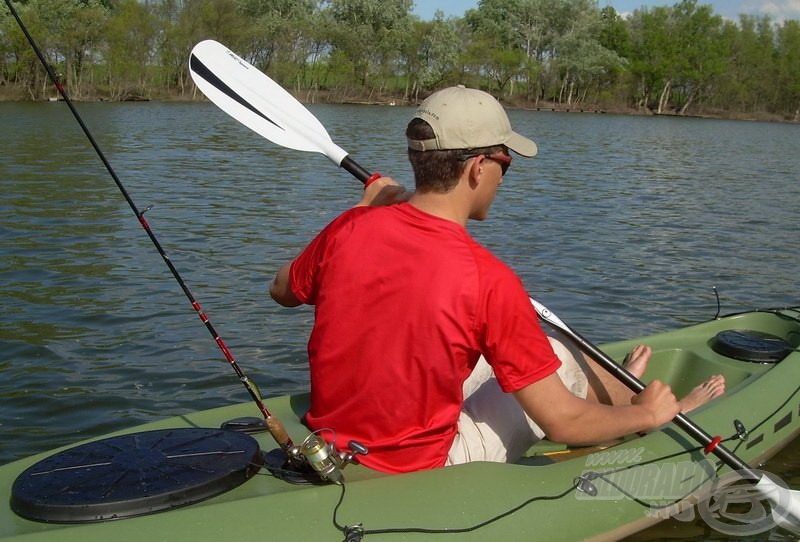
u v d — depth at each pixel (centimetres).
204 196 999
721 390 325
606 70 4966
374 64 4275
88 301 536
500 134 206
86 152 1470
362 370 208
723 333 393
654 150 2153
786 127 4219
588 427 214
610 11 5216
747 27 5422
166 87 3628
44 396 391
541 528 225
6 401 385
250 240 746
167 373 425
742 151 2245
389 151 1725
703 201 1147
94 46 3294
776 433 324
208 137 1873
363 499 210
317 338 215
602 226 898
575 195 1149
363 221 210
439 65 4391
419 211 205
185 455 221
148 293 559
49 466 216
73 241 707
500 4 4884
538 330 203
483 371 265
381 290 203
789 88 5325
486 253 202
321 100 4175
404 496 212
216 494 211
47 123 2088
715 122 4519
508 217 930
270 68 3959
